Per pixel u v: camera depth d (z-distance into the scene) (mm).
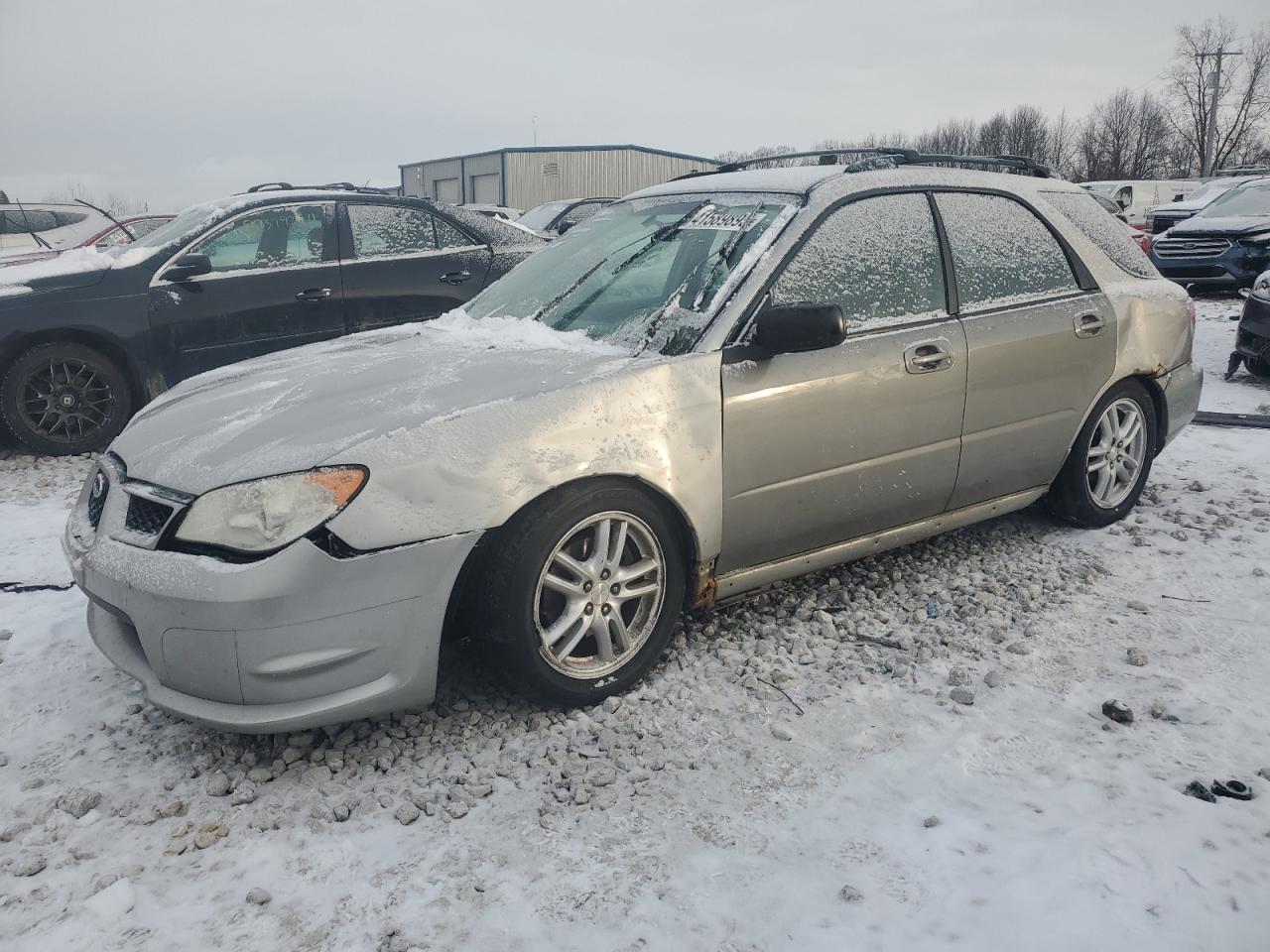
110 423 6285
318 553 2463
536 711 2939
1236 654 3230
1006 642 3344
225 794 2598
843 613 3559
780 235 3316
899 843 2332
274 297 6516
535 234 7688
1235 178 18109
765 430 3139
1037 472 4035
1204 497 4840
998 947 1987
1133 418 4375
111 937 2096
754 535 3215
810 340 2982
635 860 2307
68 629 3574
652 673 3164
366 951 2045
